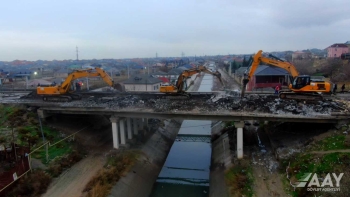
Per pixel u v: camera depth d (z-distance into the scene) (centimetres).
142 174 2897
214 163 3183
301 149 2569
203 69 3522
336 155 2198
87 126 3609
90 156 3038
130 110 3033
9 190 2136
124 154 3070
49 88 3700
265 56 3212
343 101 3070
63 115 3616
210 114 2778
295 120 2595
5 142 2755
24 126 3153
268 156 2788
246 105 3011
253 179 2419
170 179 3080
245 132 3397
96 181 2453
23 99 4056
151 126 4212
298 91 3098
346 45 10494
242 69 8581
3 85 7412
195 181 3034
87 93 4206
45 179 2389
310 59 9369
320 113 2638
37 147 2830
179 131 4706
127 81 6881
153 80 6906
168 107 3106
